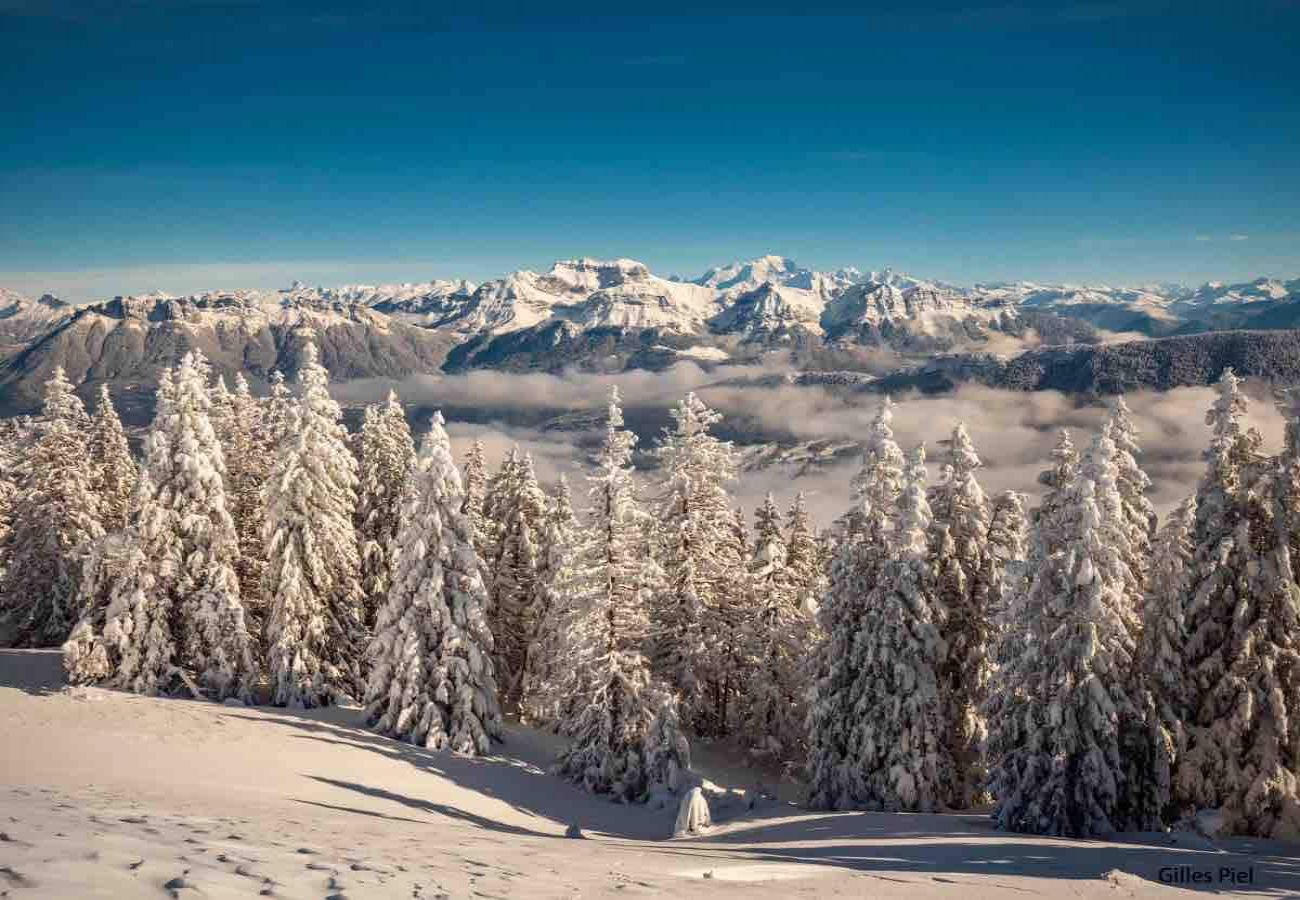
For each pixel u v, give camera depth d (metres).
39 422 46.53
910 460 28.27
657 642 35.75
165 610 32.75
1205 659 23.25
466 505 41.66
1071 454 25.48
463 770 28.23
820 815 24.45
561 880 10.26
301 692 33.47
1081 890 12.53
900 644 27.72
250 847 8.61
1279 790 21.45
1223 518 23.19
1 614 48.66
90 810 9.92
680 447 35.47
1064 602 22.00
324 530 34.84
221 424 40.66
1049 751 22.02
